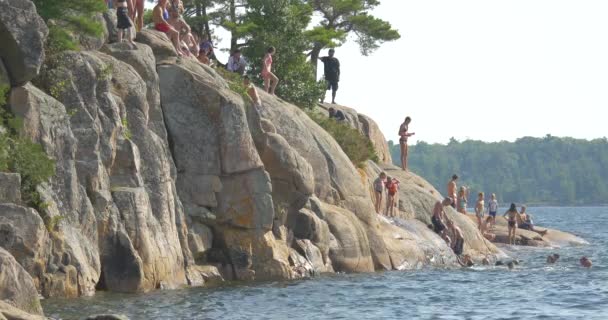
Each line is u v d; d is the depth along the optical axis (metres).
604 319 32.34
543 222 160.00
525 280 45.12
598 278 46.41
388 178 58.78
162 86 41.91
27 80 34.03
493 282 44.00
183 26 48.75
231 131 42.16
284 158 44.69
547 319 32.31
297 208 45.53
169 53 43.50
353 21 83.94
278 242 44.22
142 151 38.66
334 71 73.31
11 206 30.84
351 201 51.34
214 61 54.88
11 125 32.91
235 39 69.69
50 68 36.19
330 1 82.75
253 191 42.47
